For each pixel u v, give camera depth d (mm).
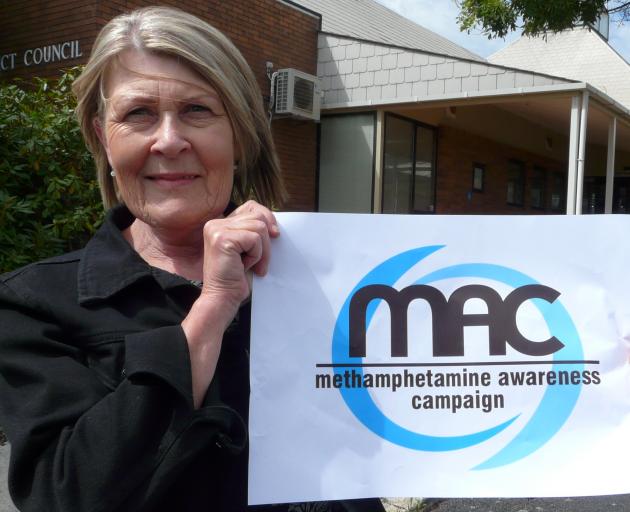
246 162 1468
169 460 1064
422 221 1407
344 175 10680
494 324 1394
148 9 1327
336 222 1388
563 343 1390
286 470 1302
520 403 1376
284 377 1331
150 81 1246
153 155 1277
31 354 1160
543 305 1400
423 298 1392
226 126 1321
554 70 22469
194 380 1113
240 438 1164
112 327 1216
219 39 1326
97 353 1202
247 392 1349
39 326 1188
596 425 1372
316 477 1310
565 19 8102
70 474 1034
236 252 1194
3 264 4254
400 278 1392
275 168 1536
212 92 1288
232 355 1340
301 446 1316
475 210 13492
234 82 1326
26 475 1091
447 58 9430
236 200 1581
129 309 1246
